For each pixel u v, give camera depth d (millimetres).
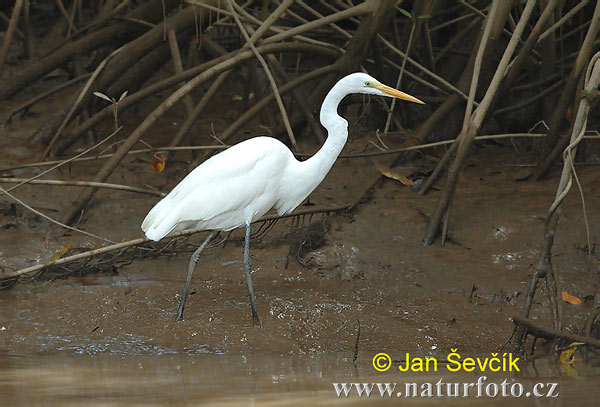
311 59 19969
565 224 11953
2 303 10586
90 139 15562
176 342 9656
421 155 15000
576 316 10234
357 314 10195
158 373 8484
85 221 12984
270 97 14406
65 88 16672
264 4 16953
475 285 10797
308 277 11297
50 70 17234
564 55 18141
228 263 11773
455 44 18516
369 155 13547
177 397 7523
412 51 16516
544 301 10500
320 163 10680
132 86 17625
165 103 13148
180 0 17078
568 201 12711
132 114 17719
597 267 11133
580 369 8820
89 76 16750
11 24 17219
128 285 11008
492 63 15508
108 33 17328
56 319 10188
